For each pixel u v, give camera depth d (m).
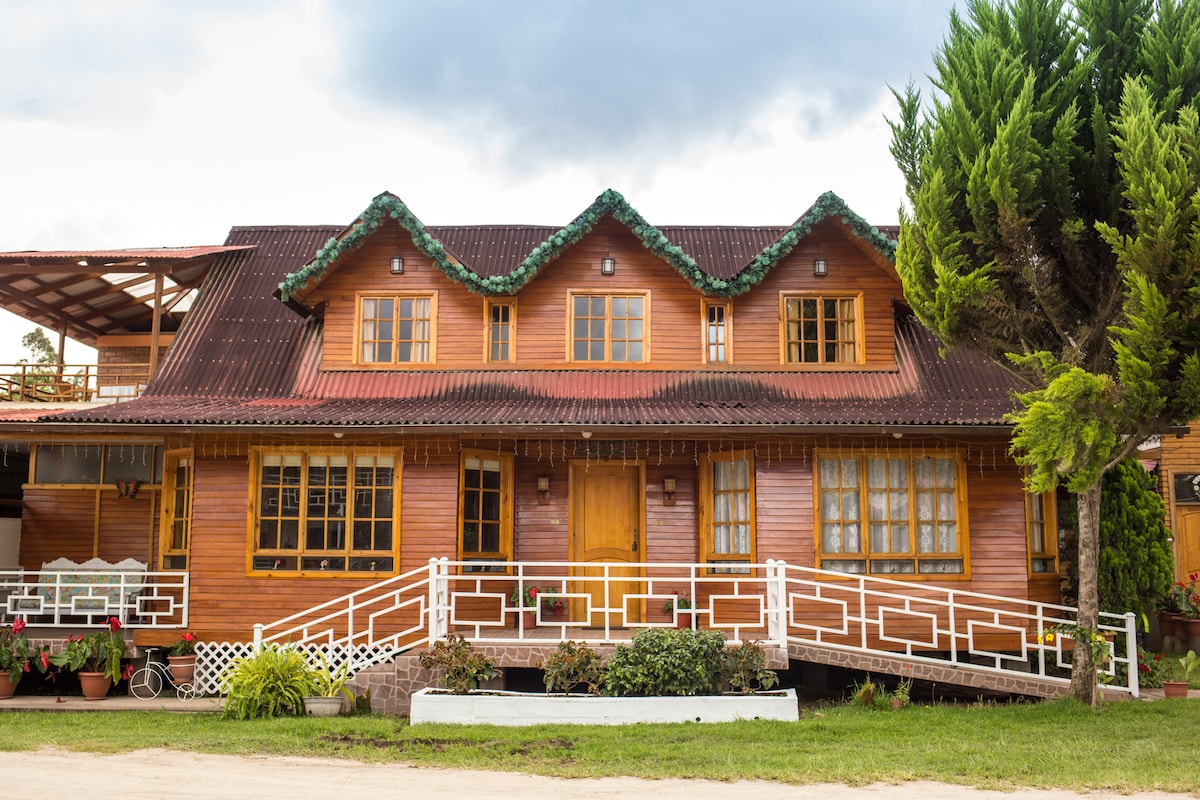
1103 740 10.47
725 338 17.19
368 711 12.91
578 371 17.00
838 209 16.52
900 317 18.12
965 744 10.39
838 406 15.97
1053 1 12.61
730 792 8.74
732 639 14.77
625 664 12.38
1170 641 18.06
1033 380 12.62
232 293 19.16
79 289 19.75
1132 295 10.88
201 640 15.14
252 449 15.48
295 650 13.34
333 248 16.81
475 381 16.86
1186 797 8.52
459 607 15.28
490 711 11.79
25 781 9.18
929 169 12.48
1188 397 10.86
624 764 9.77
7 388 20.03
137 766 9.84
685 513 16.44
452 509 15.34
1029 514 16.06
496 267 19.12
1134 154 10.89
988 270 12.21
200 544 15.34
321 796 8.62
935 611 15.13
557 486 16.67
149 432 14.95
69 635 14.80
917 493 15.42
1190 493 20.25
